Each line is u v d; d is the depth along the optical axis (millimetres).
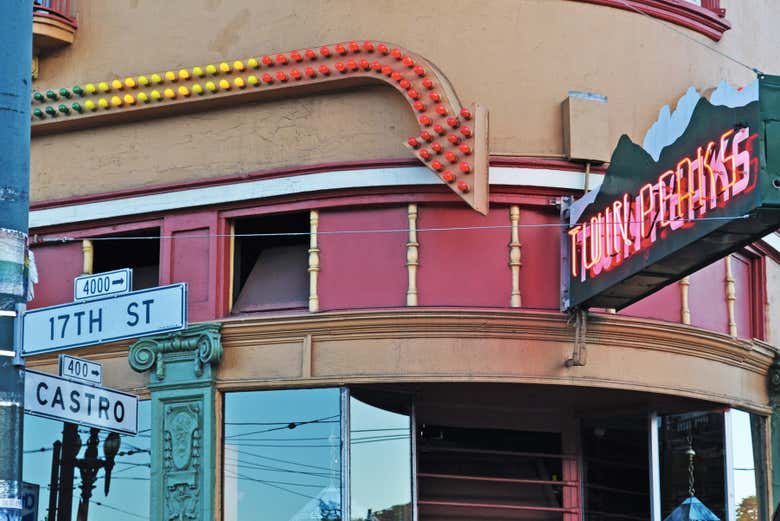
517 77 17828
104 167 18859
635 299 16766
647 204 15570
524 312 17078
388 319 17031
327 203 17656
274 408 17422
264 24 18328
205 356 17438
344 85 17828
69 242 18891
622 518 18656
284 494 17172
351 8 18031
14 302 11805
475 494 18703
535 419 19078
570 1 18141
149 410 17844
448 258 17406
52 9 19016
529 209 17578
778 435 19281
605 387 17297
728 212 14148
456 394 18266
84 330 13430
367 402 17406
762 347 19156
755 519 18922
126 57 18875
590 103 17781
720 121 14430
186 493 17297
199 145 18438
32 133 19250
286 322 17328
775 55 21141
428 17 17906
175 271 18172
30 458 18344
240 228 18328
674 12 18719
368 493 17203
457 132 17188
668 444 18516
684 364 17938
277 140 18078
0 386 11672
